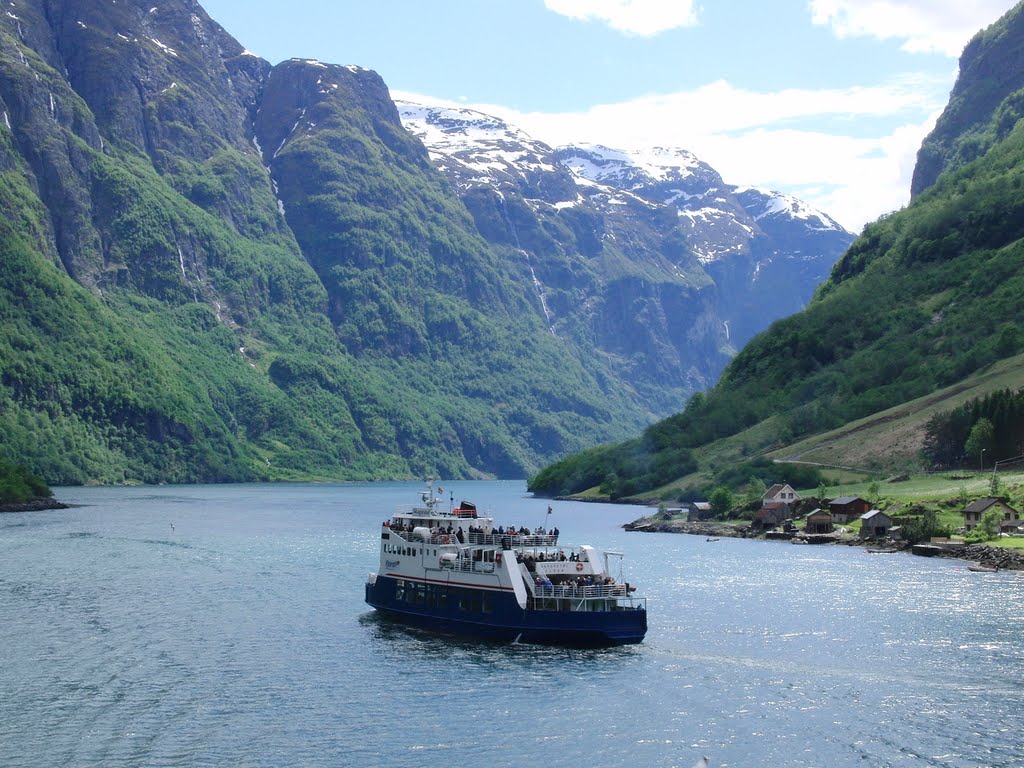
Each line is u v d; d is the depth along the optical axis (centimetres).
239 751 9225
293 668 11712
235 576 18400
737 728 9781
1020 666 11712
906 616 14412
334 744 9388
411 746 9362
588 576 13275
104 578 17988
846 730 9712
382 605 14562
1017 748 9288
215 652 12412
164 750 9219
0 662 11856
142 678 11275
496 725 9875
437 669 11688
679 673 11488
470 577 13325
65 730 9669
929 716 10062
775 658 12112
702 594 16425
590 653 12375
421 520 14425
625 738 9550
